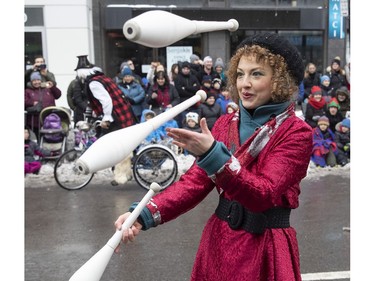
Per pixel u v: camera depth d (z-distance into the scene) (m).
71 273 3.75
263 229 1.66
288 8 12.60
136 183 6.54
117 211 5.32
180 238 4.45
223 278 1.69
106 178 6.78
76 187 6.27
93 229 4.74
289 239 1.70
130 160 6.57
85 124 6.38
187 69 7.78
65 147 7.71
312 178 6.74
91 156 1.23
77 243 4.37
